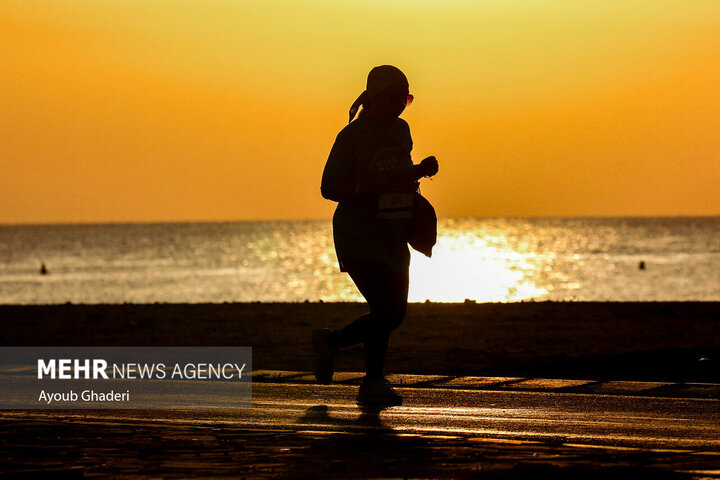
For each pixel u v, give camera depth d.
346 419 16.66
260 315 41.97
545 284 141.25
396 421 16.44
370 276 18.14
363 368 24.16
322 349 19.52
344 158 18.30
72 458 13.46
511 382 20.67
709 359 23.89
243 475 12.28
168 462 13.12
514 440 14.67
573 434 15.12
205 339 31.64
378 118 18.38
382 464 12.91
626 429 15.55
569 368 23.36
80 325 38.03
